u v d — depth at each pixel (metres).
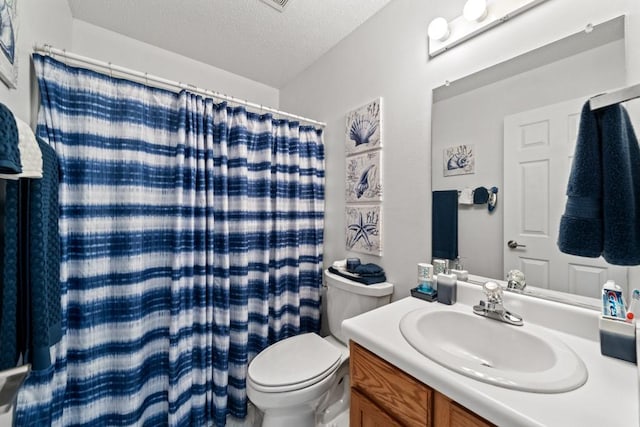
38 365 0.71
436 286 1.13
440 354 0.68
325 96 1.83
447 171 1.14
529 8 0.89
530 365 0.76
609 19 0.74
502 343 0.85
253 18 1.50
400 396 0.72
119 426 1.13
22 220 0.70
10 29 0.74
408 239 1.29
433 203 1.19
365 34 1.52
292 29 1.59
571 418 0.48
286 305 1.75
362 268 1.40
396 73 1.35
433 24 1.10
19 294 0.68
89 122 1.09
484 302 0.95
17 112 0.85
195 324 1.37
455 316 0.96
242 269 1.50
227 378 1.45
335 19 1.51
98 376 1.11
